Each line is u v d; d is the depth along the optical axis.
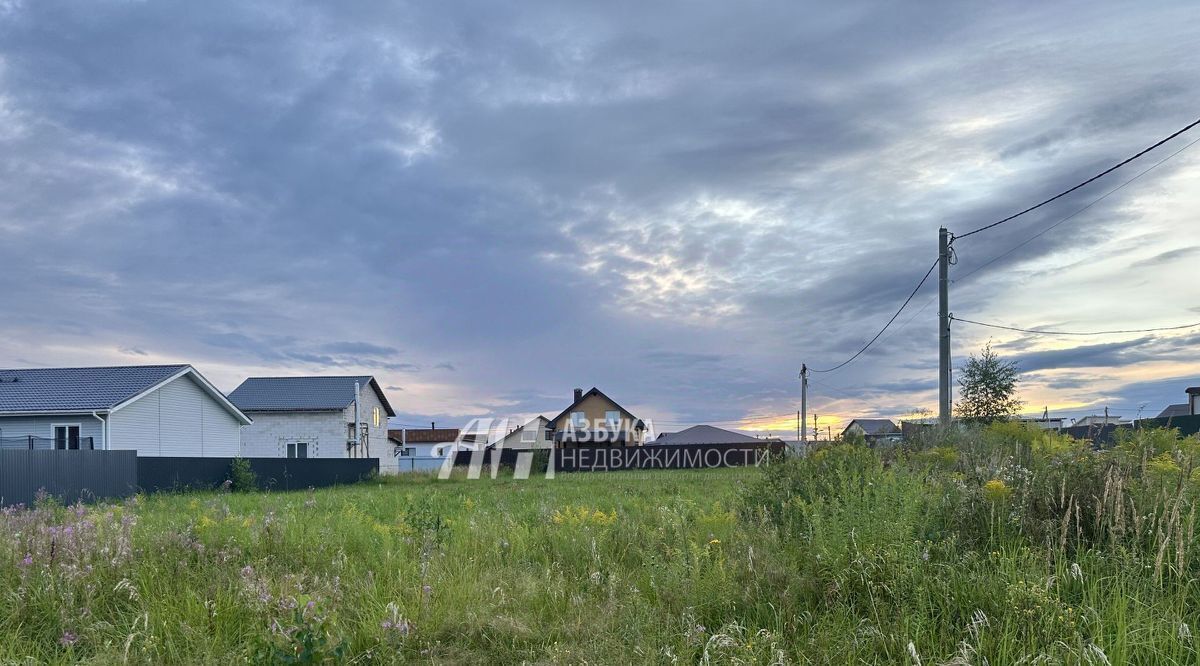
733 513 8.60
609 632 4.96
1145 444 7.25
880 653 4.48
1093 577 4.98
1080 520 5.82
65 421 27.89
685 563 5.98
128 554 6.90
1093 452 7.36
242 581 5.91
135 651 4.81
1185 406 38.72
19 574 6.20
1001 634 4.33
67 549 6.76
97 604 5.80
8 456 19.69
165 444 31.09
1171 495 5.64
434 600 5.73
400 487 27.25
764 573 5.68
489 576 6.53
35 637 5.25
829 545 5.82
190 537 7.96
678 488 18.14
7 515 9.22
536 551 7.91
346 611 5.64
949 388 18.48
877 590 5.12
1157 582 4.77
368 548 7.88
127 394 28.84
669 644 4.72
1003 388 22.12
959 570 5.33
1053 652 4.04
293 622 4.79
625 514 11.12
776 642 4.55
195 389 33.28
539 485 23.75
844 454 9.32
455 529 9.00
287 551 7.76
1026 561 5.24
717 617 5.29
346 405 48.03
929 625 4.69
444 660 4.79
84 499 21.64
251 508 15.37
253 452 47.94
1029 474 6.56
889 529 5.68
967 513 6.24
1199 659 3.87
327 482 34.03
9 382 30.22
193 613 5.46
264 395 49.44
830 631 4.70
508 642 5.08
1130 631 4.21
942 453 9.21
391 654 4.80
